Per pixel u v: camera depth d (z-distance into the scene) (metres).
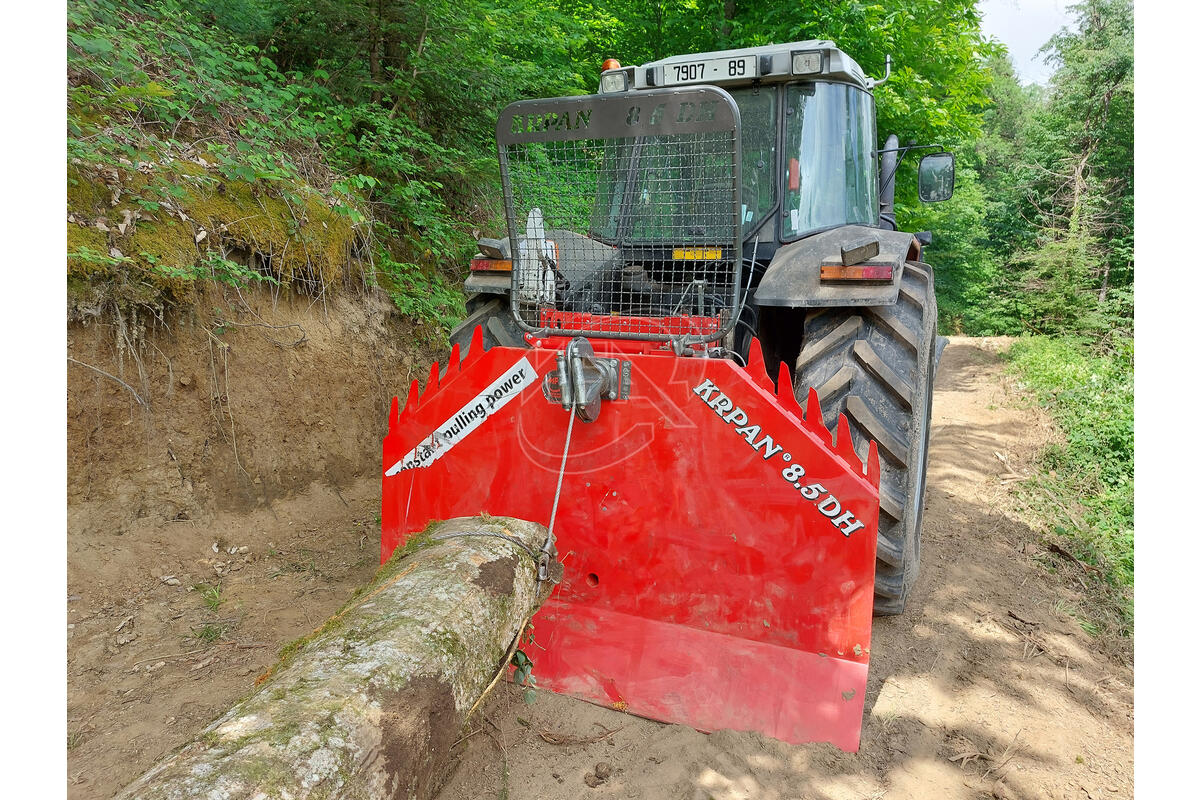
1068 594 3.59
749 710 2.37
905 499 2.66
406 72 5.68
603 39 9.09
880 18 7.99
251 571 3.49
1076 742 2.45
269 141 4.73
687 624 2.54
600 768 2.18
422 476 2.91
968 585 3.55
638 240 3.21
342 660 1.75
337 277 4.70
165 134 4.11
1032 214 16.72
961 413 6.95
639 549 2.59
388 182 5.63
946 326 21.61
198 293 3.77
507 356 2.70
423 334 5.49
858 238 3.07
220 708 2.48
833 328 2.89
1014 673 2.84
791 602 2.41
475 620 2.03
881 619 3.20
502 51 6.93
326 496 4.25
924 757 2.31
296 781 1.39
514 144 2.64
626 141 3.12
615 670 2.53
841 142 3.52
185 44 4.68
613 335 2.72
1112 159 14.46
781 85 3.39
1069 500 4.82
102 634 2.89
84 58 3.89
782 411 2.37
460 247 6.14
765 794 2.10
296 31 5.57
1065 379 7.29
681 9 8.70
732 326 2.54
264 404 4.05
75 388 3.23
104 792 2.08
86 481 3.28
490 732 2.33
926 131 8.98
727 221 2.99
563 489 2.67
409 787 1.64
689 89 2.36
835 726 2.29
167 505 3.55
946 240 19.94
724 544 2.48
